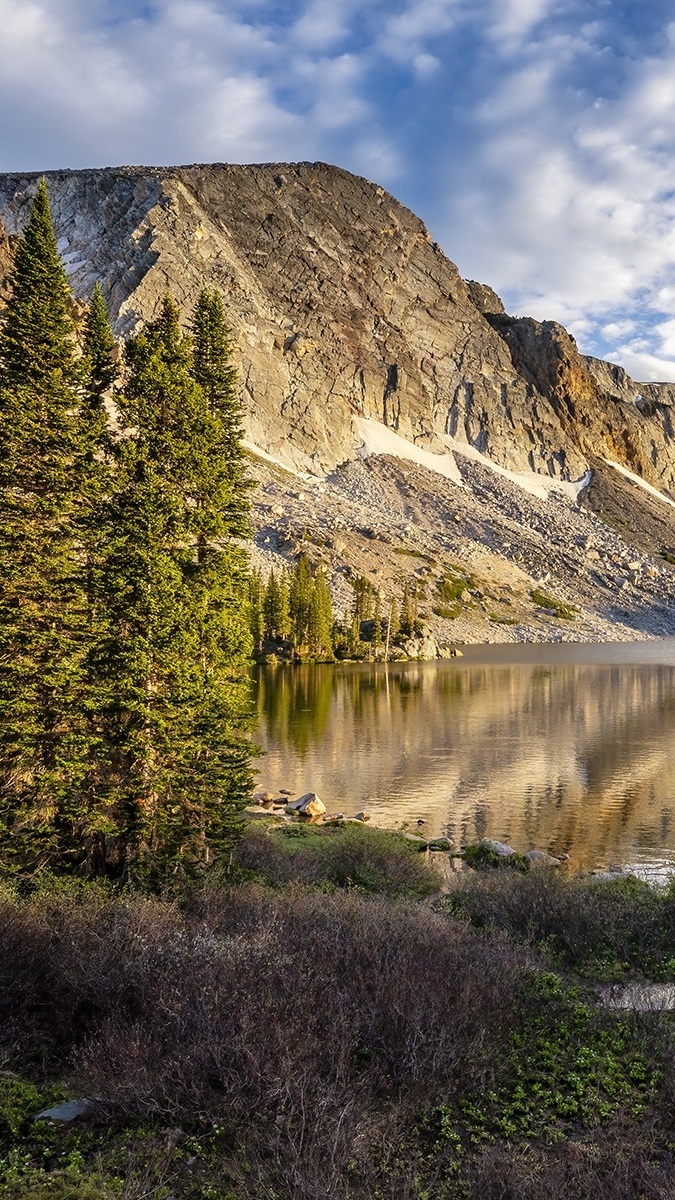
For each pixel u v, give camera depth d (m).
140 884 19.12
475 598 180.25
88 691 20.72
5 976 10.59
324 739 54.66
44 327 21.50
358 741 53.94
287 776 42.94
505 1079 9.94
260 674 104.69
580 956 15.57
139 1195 7.10
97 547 21.23
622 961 15.40
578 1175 7.47
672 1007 12.84
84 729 20.58
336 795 38.66
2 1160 7.66
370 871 22.75
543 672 106.31
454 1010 10.62
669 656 133.50
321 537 178.62
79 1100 8.81
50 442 21.08
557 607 188.75
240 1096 8.37
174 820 21.03
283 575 133.00
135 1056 8.84
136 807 20.64
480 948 13.51
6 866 18.61
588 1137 8.55
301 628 124.56
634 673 104.31
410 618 140.88
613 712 68.50
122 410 22.61
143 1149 7.95
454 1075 9.66
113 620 21.36
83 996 10.70
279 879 21.77
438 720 63.66
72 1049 9.81
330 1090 8.39
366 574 169.25
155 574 21.00
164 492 22.33
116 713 20.86
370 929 13.46
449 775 43.31
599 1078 10.02
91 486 21.48
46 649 20.27
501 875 20.86
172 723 21.17
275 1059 8.84
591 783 41.41
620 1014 12.25
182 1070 8.67
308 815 33.62
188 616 22.12
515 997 11.99
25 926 12.12
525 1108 9.25
